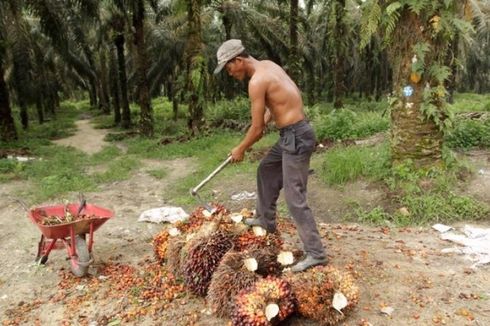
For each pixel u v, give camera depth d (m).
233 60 3.74
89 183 8.62
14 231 5.86
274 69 3.74
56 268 4.58
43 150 13.42
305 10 29.05
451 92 17.58
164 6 22.45
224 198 7.05
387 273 3.92
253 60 3.84
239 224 4.03
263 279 3.26
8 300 3.98
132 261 4.69
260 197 4.14
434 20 5.79
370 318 3.25
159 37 25.84
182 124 20.23
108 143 16.33
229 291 3.31
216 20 24.44
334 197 6.46
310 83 27.64
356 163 6.86
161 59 27.67
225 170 8.57
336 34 18.59
